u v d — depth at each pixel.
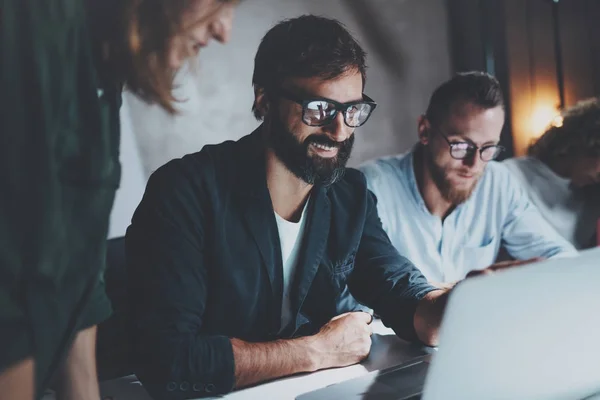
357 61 1.13
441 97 1.60
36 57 0.70
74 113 0.75
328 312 1.28
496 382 0.67
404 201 1.70
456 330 0.63
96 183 0.76
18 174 0.70
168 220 1.05
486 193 1.75
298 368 0.98
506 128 2.36
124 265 1.30
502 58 2.34
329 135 1.13
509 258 1.87
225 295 1.13
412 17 2.33
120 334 1.22
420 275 1.23
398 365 0.96
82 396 0.81
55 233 0.72
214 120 2.01
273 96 1.15
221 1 0.94
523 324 0.65
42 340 0.72
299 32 1.13
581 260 0.68
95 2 0.80
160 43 0.88
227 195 1.12
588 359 0.72
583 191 1.99
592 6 2.38
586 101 2.02
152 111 1.87
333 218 1.24
